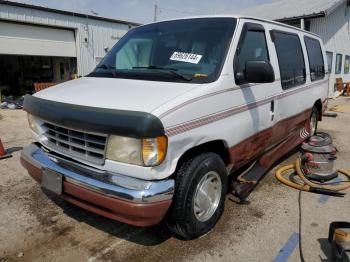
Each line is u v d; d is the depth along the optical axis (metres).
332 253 2.96
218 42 3.54
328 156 4.68
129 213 2.66
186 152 3.08
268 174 5.18
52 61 19.19
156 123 2.57
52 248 3.21
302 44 5.52
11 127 8.95
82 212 3.88
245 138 3.74
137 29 4.42
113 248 3.21
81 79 3.85
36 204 4.07
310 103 5.86
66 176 2.97
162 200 2.71
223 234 3.44
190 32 3.81
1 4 14.41
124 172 2.72
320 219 3.77
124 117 2.58
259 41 4.06
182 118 2.82
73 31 17.73
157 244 3.27
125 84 3.30
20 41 15.57
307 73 5.59
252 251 3.16
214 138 3.23
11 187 4.56
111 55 4.21
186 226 3.12
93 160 2.85
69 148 3.06
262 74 3.29
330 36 16.69
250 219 3.74
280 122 4.62
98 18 18.44
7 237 3.38
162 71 3.45
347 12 17.91
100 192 2.75
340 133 8.20
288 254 3.12
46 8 15.95
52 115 2.97
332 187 4.50
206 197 3.32
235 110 3.49
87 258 3.06
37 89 14.37
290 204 4.13
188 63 3.49
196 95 2.98
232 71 3.42
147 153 2.60
